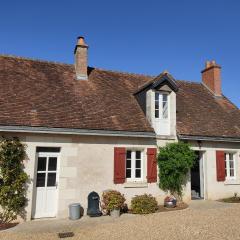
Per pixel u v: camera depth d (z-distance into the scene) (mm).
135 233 8281
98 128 11453
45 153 10844
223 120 15812
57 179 10883
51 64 14922
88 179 11273
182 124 13922
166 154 12516
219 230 8391
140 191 12188
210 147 14258
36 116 10836
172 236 7918
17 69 13531
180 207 12102
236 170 14898
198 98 17125
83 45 14875
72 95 12992
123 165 11969
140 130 12312
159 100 13477
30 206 10156
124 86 15383
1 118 10117
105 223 9656
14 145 10016
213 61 18547
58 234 8398
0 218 9695
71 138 11172
